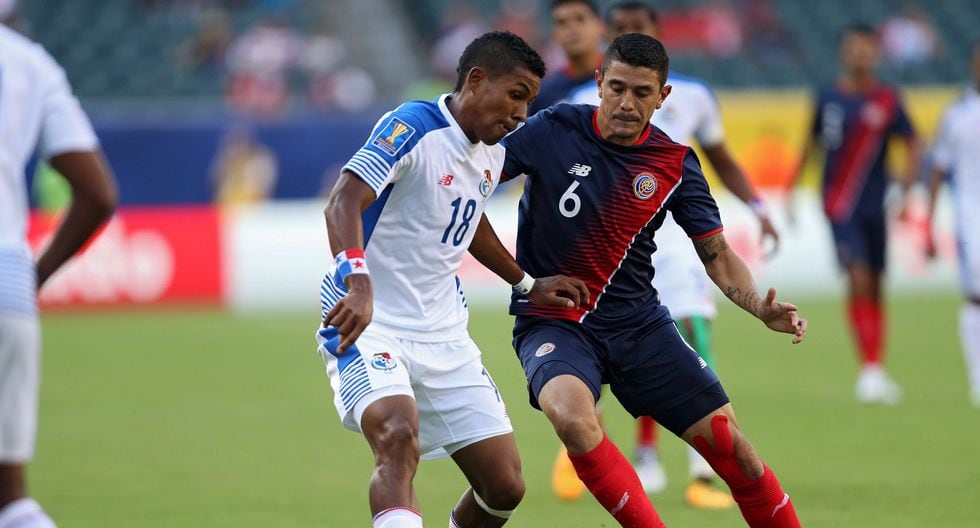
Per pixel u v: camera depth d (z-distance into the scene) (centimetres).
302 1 8106
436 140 1677
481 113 1677
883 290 3738
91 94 7462
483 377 1780
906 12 8431
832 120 3781
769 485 1755
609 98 1756
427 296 1748
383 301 1738
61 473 2700
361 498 2469
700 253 1839
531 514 2319
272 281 5709
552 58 7638
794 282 6072
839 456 2828
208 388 3816
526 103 1688
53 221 5459
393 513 1555
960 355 4419
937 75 8262
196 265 5625
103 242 5497
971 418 3303
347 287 1567
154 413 3428
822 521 2219
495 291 5828
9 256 1324
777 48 8312
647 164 1802
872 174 3769
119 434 3148
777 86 8150
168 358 4375
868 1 8638
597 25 2588
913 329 5016
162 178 6381
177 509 2364
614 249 1819
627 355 1808
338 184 1628
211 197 6444
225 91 7462
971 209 3634
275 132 6525
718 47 8238
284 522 2266
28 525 1348
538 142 1809
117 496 2480
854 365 4222
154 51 7675
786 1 8581
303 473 2714
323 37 7894
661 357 1795
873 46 3781
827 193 3797
